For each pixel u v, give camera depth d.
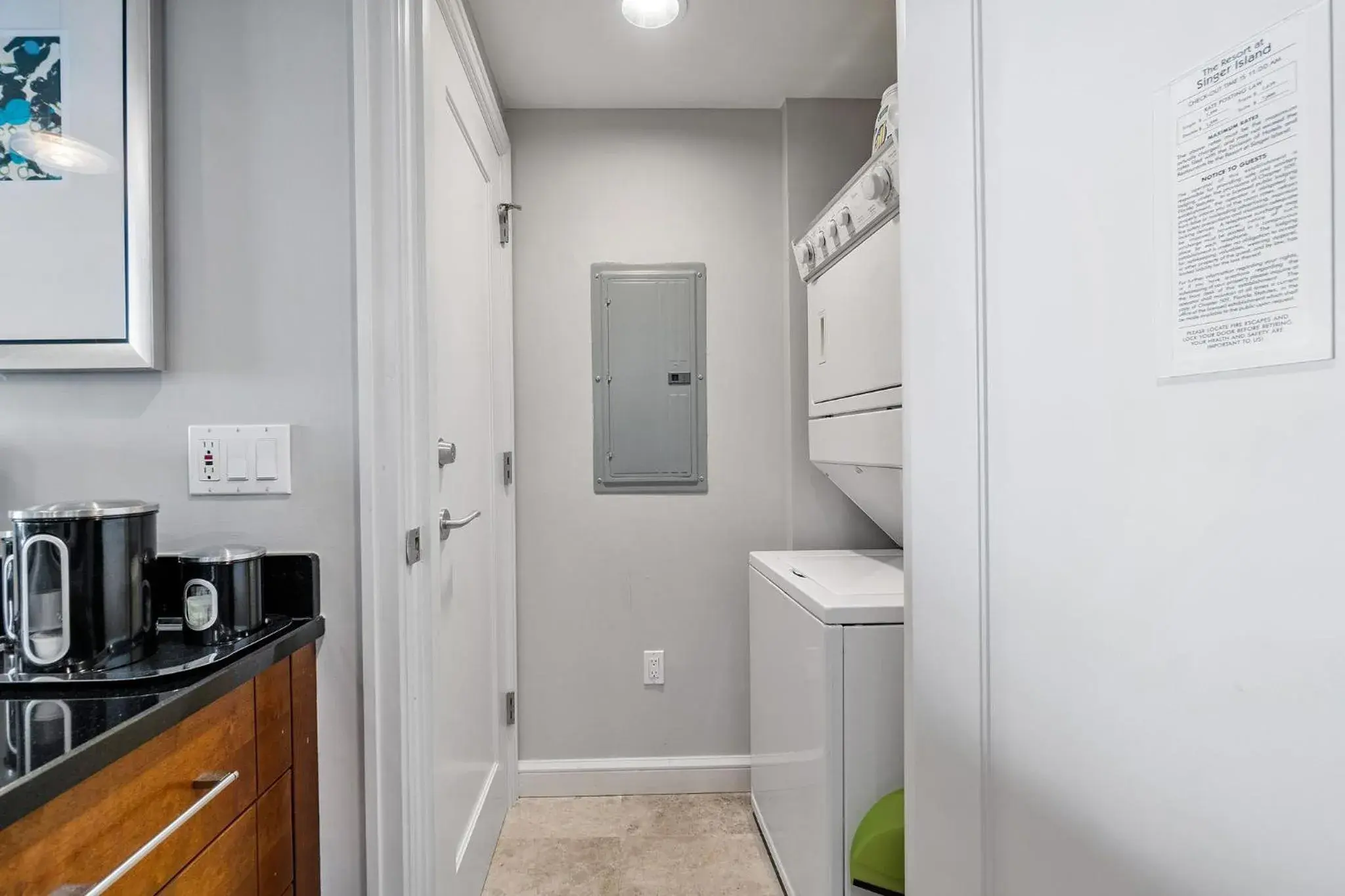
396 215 1.10
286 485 1.09
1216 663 0.61
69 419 1.08
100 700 0.76
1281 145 0.55
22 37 1.04
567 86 2.11
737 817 2.11
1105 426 0.72
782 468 2.27
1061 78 0.76
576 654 2.25
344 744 1.10
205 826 0.82
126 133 1.04
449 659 1.49
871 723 1.39
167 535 1.09
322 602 1.09
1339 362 0.52
